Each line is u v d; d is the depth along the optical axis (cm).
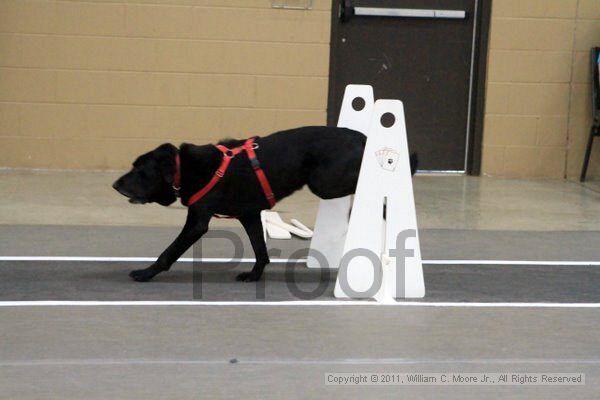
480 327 565
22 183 977
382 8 1056
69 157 1040
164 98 1038
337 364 495
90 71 1026
